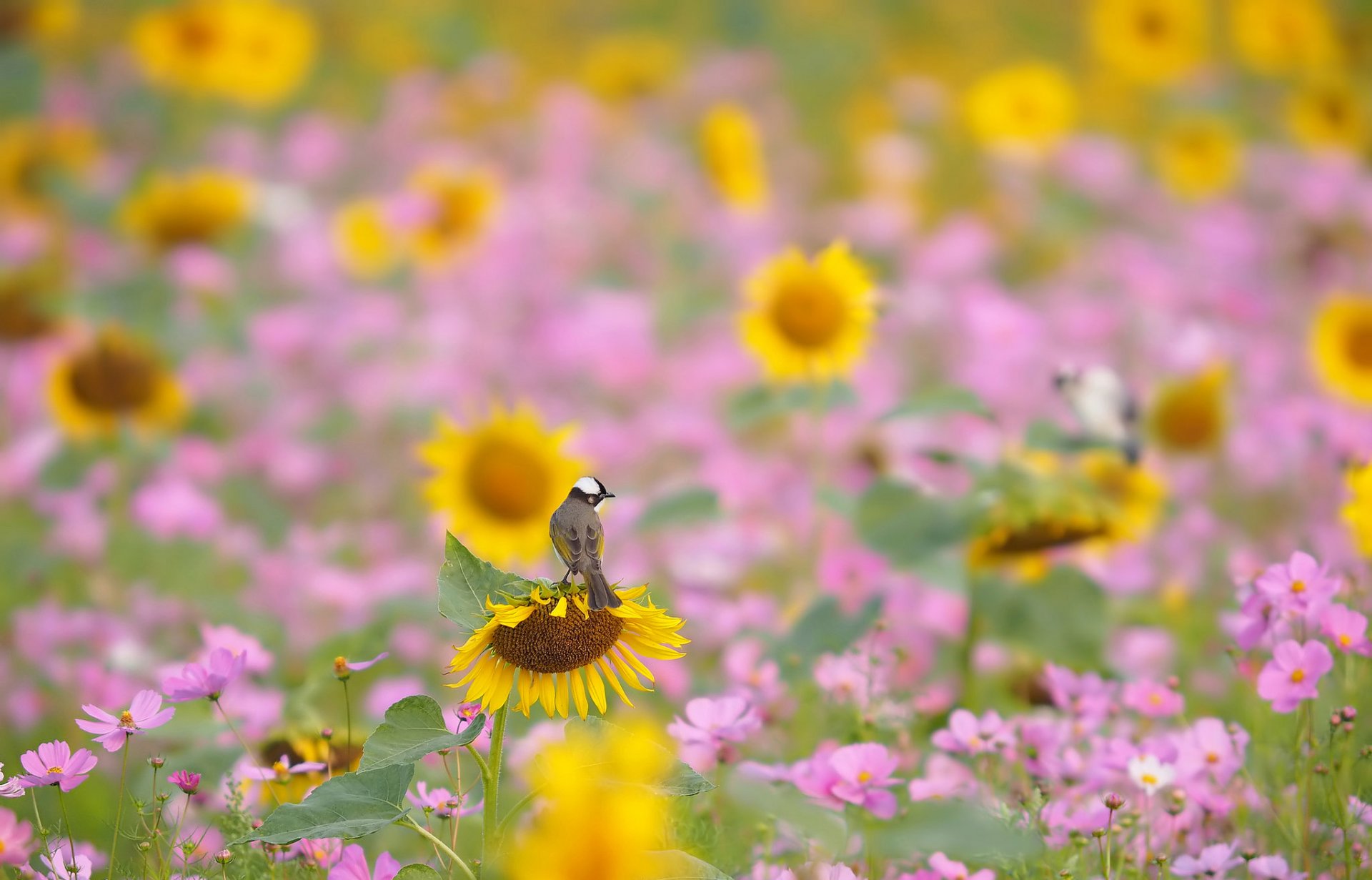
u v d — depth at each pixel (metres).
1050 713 7.30
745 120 15.71
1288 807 5.90
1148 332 13.35
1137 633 8.38
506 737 5.93
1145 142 20.77
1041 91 17.55
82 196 14.01
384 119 19.14
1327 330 11.29
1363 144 18.03
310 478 11.23
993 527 7.39
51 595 8.95
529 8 24.58
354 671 5.60
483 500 7.75
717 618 8.37
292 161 17.22
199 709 6.11
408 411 11.86
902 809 5.64
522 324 13.38
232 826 5.21
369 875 4.88
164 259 13.28
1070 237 16.44
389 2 22.94
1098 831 4.97
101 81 18.70
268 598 8.91
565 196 16.33
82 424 10.40
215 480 10.83
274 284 14.34
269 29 16.34
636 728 5.58
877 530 7.54
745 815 5.95
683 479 10.76
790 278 8.76
